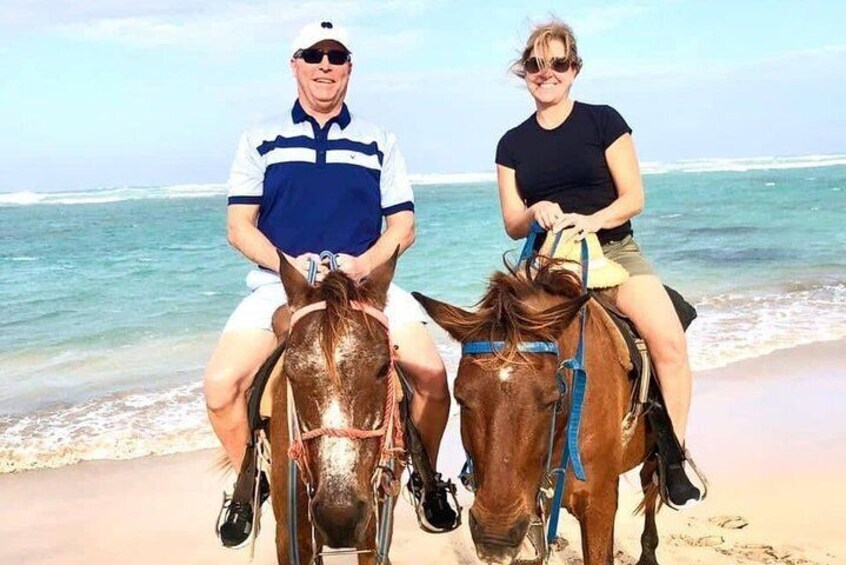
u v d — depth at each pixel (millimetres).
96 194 84938
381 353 3592
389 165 4918
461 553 6230
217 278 19688
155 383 10727
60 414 9539
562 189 5188
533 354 3551
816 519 6520
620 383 4379
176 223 39250
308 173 4660
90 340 13172
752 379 10203
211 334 13492
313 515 3438
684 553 6000
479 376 3521
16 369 11500
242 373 4434
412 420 4574
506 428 3441
